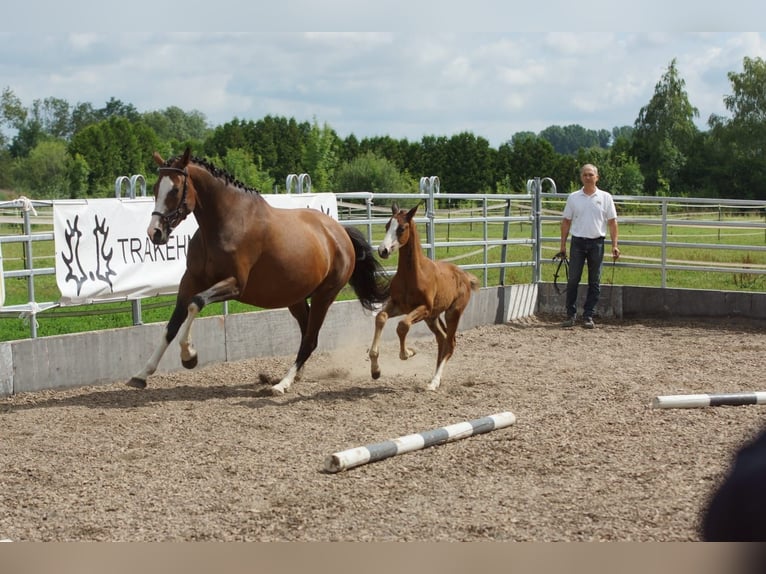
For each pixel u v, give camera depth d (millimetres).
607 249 18094
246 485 4977
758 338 11172
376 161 45750
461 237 24156
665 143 58031
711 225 12297
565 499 4676
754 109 56969
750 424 6492
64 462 5477
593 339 11203
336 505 4590
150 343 8508
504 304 12578
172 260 8852
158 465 5414
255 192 7465
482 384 8172
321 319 8273
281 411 7016
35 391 7590
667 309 12789
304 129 61344
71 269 7766
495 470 5285
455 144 55375
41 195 56812
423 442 5645
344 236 8352
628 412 6930
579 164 53656
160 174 6949
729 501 1466
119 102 124062
